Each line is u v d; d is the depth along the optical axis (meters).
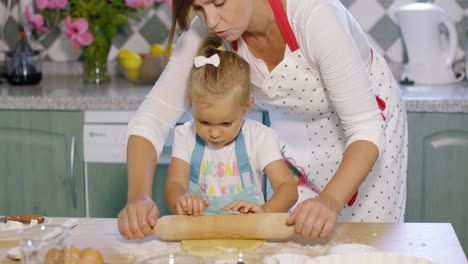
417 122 2.09
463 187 2.12
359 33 1.35
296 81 1.33
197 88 1.25
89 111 2.19
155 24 2.75
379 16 2.60
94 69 2.60
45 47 2.82
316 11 1.15
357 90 1.11
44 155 2.24
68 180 2.25
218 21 1.09
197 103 1.26
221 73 1.25
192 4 1.09
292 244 1.02
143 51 2.78
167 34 2.75
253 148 1.39
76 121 2.20
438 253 0.95
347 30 1.15
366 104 1.12
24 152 2.25
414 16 2.37
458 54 2.60
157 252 0.99
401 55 2.62
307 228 0.98
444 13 2.37
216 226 1.02
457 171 2.11
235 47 1.36
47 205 2.29
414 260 0.85
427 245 0.99
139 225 1.01
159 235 1.03
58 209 2.29
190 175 1.41
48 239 0.78
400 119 1.52
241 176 1.40
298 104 1.41
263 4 1.22
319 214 0.98
